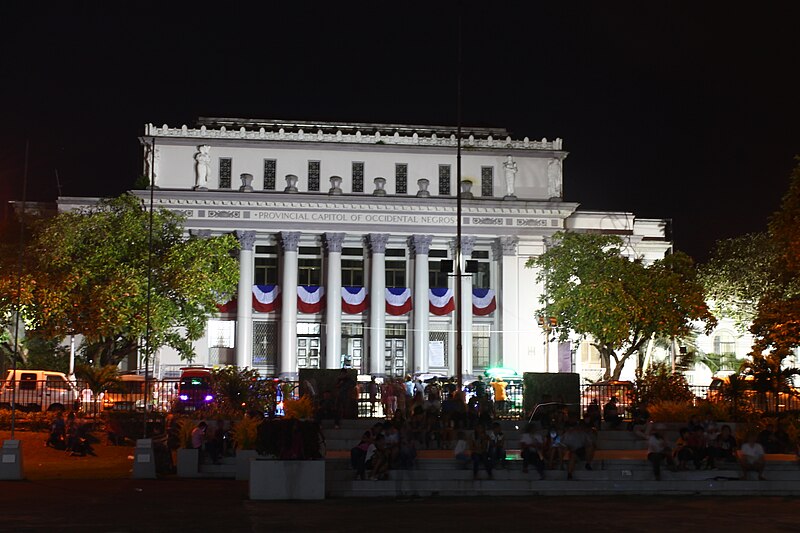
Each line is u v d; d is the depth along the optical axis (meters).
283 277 85.50
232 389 47.97
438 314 86.69
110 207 76.88
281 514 26.52
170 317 67.19
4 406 55.22
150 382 51.47
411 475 32.81
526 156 90.56
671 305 70.62
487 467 32.94
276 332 86.31
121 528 23.47
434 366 87.44
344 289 86.75
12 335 67.75
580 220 89.19
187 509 27.23
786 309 47.41
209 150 87.50
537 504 29.59
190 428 39.09
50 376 62.19
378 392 55.22
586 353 86.81
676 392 49.38
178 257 67.81
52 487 32.25
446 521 25.55
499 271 88.31
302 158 88.62
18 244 65.12
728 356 82.44
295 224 85.75
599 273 73.50
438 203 86.69
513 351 86.25
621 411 50.59
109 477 36.19
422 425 39.72
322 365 86.06
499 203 87.19
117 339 73.94
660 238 94.12
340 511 27.41
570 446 33.34
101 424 48.22
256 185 87.94
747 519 26.38
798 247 45.75
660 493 32.88
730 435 35.75
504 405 51.34
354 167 89.00
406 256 88.88
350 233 86.69
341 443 40.59
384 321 86.19
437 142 89.94
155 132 87.19
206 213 84.94
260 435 30.56
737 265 80.06
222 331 85.31
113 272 65.88
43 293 62.31
